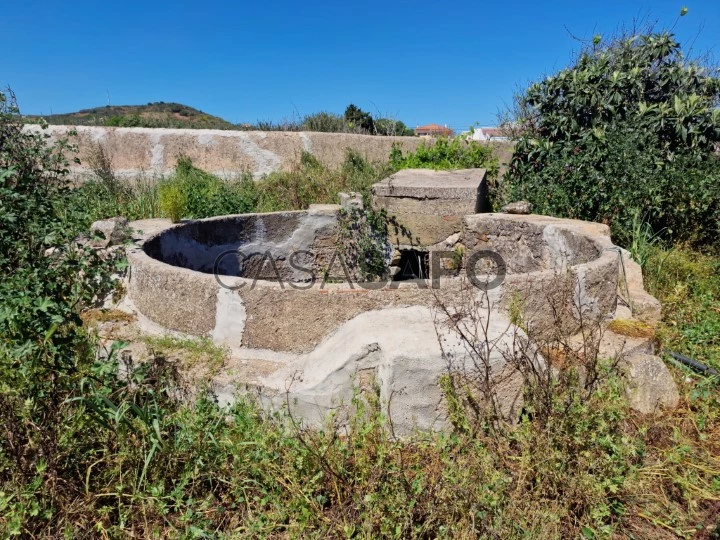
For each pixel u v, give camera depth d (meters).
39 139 3.71
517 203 5.73
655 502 2.45
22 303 2.42
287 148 9.20
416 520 2.22
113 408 2.44
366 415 2.70
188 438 2.55
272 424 2.72
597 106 7.23
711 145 6.91
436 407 2.62
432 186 5.91
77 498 2.32
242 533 2.25
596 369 2.84
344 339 2.83
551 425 2.41
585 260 4.20
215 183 7.86
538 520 2.15
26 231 2.82
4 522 2.19
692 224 6.03
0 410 2.47
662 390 3.13
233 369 2.96
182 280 3.15
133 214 6.59
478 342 2.64
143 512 2.24
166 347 3.11
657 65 7.64
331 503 2.37
